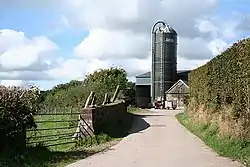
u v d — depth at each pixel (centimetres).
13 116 1293
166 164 1295
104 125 2338
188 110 3488
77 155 1497
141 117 4031
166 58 7638
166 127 2808
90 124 2044
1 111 1245
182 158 1416
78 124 2081
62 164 1288
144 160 1380
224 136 1678
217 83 1994
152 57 7738
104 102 3053
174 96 7450
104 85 4941
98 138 2008
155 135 2258
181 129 2631
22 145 1370
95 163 1316
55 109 3403
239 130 1520
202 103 2573
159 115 4434
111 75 6128
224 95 1798
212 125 2020
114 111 2767
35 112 1416
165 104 7181
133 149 1677
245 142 1441
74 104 4078
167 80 7612
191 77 3341
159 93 7612
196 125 2533
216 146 1648
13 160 1226
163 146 1767
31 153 1365
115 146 1789
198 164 1287
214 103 2078
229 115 1678
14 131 1315
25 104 1355
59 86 5375
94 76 6056
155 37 7694
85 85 4722
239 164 1266
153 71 7694
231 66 1658
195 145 1784
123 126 2830
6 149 1269
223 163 1296
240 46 1503
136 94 8250
